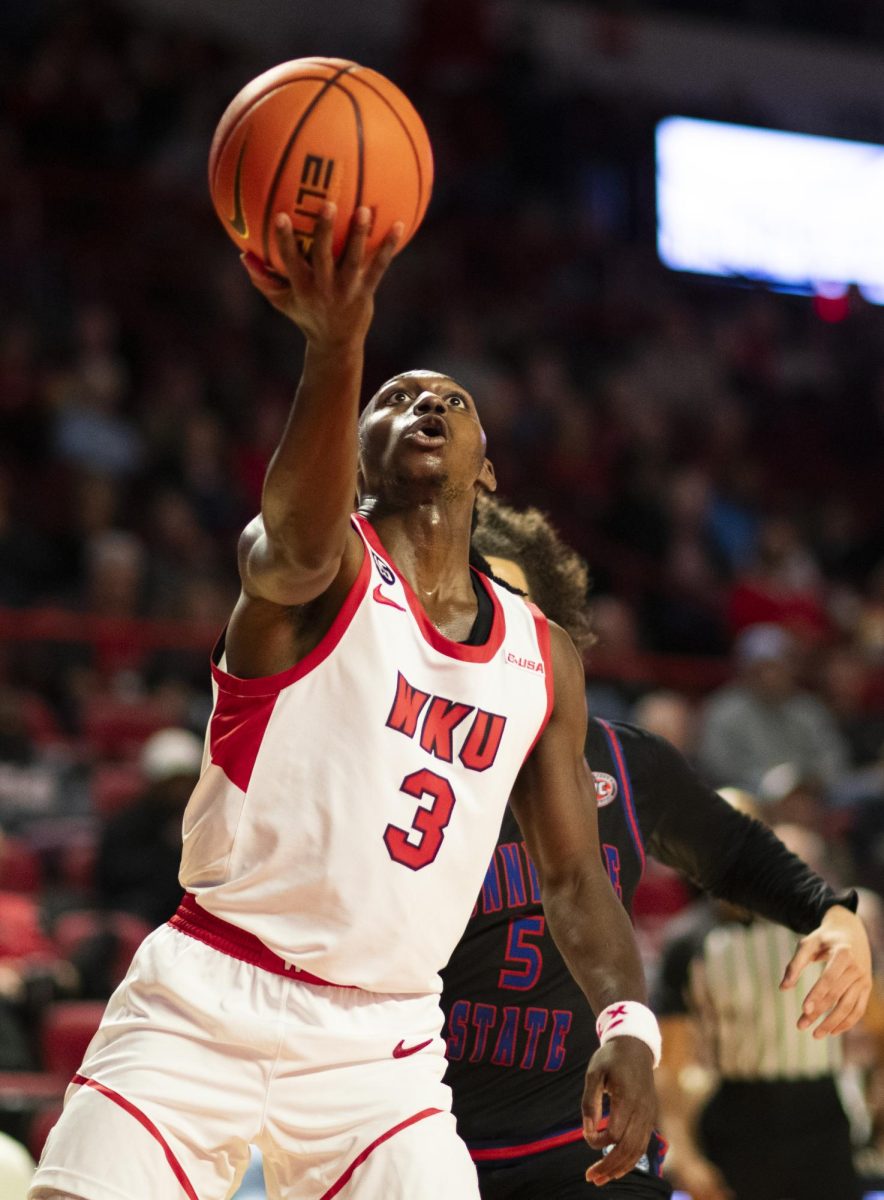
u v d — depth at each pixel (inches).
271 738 257.3
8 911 797.9
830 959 337.4
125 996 263.9
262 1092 254.4
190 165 1908.2
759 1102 559.5
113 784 1022.4
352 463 241.4
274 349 1811.0
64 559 1305.4
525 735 274.7
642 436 1921.8
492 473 303.7
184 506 1362.0
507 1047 326.0
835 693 1386.6
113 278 1765.5
